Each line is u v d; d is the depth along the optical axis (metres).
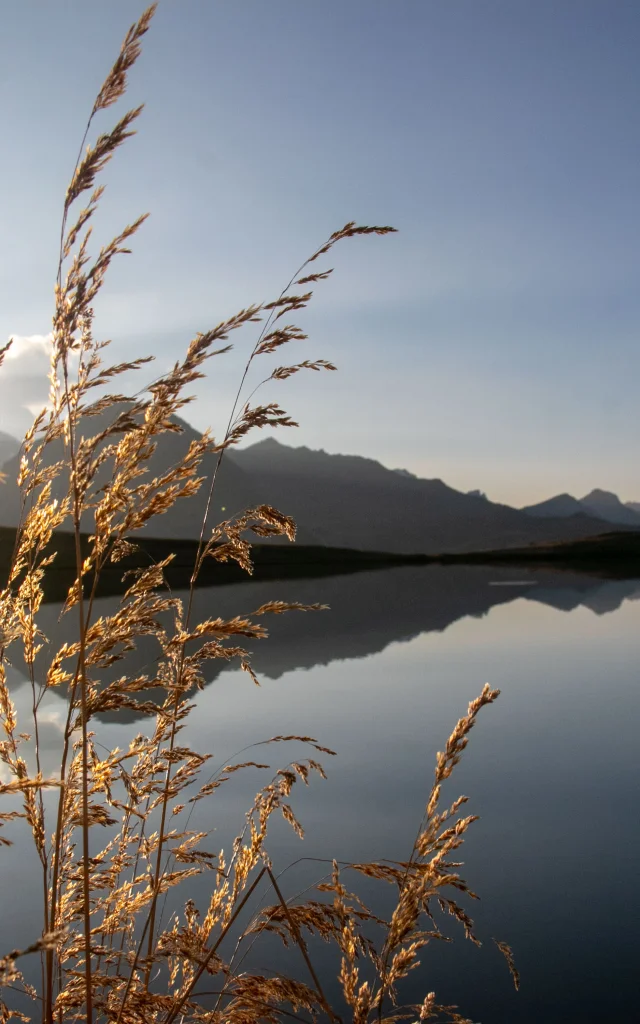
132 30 1.62
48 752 7.01
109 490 1.75
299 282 2.02
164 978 3.40
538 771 6.96
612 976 3.52
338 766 7.07
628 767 7.08
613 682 11.62
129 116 1.64
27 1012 2.99
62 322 1.71
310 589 35.84
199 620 20.02
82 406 1.78
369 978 3.56
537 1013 3.19
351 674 12.50
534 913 4.18
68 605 1.72
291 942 3.92
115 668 12.02
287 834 5.34
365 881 4.61
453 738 2.23
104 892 2.90
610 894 4.41
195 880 4.52
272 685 11.45
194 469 1.84
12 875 4.62
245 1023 2.13
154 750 2.40
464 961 3.69
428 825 2.20
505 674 12.43
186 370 1.69
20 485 1.93
